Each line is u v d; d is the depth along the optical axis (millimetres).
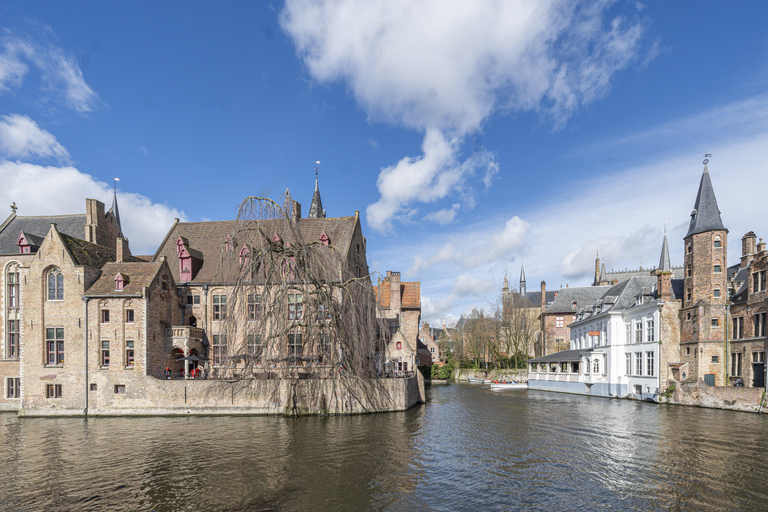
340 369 27203
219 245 39812
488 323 70812
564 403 36781
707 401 32375
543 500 13992
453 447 20359
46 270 30219
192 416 28234
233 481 15758
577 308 65625
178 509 13453
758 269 31484
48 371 29484
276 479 15961
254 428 24328
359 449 19938
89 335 29547
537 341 77125
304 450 19703
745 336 32406
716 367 33844
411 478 16094
